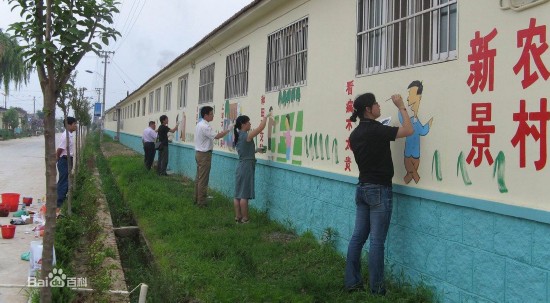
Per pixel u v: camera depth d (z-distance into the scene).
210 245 5.38
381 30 4.59
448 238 3.60
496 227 3.18
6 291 4.26
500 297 3.13
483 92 3.31
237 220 6.85
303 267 4.79
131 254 6.20
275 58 7.20
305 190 5.99
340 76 5.23
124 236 6.98
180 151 13.74
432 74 3.81
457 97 3.54
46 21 2.83
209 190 9.95
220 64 10.04
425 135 3.87
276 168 6.93
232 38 9.23
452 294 3.54
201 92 11.66
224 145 9.55
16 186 11.35
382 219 3.90
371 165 3.93
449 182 3.60
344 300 3.90
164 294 4.01
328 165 5.43
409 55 4.17
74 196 8.21
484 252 3.27
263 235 6.14
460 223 3.49
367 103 4.00
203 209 7.74
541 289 2.84
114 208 8.70
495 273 3.17
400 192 4.14
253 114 7.97
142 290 3.36
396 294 3.89
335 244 5.16
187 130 13.02
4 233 6.08
